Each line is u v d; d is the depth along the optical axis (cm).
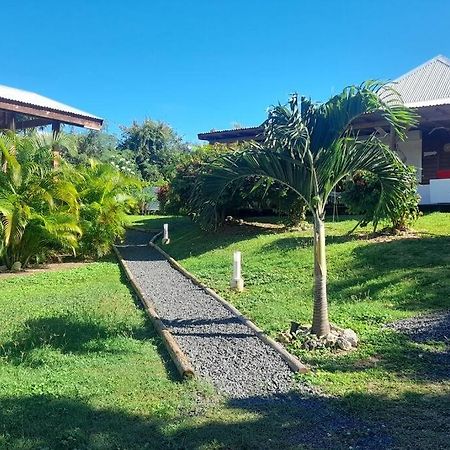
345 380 538
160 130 5628
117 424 431
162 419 443
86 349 661
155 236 2177
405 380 529
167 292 1098
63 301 1009
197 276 1266
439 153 2280
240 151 716
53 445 393
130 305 963
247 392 518
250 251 1423
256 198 1673
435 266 986
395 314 771
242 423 437
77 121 1878
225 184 724
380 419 439
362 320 763
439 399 476
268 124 663
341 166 688
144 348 671
